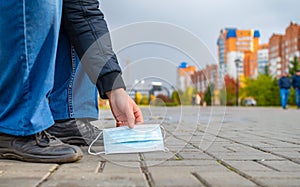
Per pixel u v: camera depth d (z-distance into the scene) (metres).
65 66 2.22
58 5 1.84
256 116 8.65
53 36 1.82
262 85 39.44
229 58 65.00
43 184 1.33
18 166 1.69
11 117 1.83
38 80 1.81
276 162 1.84
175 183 1.34
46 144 1.80
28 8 1.72
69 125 2.24
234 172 1.57
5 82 1.78
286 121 6.34
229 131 3.99
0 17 1.71
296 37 62.09
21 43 1.74
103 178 1.42
